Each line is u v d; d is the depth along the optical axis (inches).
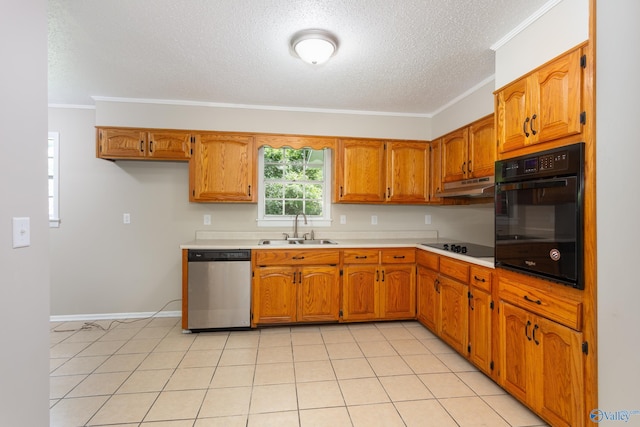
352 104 134.3
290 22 76.9
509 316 77.9
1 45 40.4
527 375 71.7
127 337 115.8
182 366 94.2
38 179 47.2
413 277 131.5
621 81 54.2
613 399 55.1
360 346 108.7
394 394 80.4
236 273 120.5
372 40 84.7
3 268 41.0
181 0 68.7
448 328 106.3
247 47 88.5
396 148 142.8
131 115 127.2
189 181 130.3
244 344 110.0
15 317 43.1
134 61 96.7
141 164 138.3
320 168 153.7
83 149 134.1
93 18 75.0
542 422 69.8
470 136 114.2
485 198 135.1
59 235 133.0
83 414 72.0
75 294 134.3
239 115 134.6
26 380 45.0
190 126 131.2
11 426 42.4
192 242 131.3
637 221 52.7
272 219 146.3
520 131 75.3
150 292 138.9
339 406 75.5
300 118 138.4
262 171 148.2
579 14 62.7
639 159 52.5
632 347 53.2
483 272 88.0
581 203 58.2
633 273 53.0
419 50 89.9
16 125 43.1
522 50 77.5
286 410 73.9
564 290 62.4
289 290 123.6
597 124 56.6
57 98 126.3
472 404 76.5
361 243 132.7
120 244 137.0
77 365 94.8
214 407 74.8
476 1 69.0
